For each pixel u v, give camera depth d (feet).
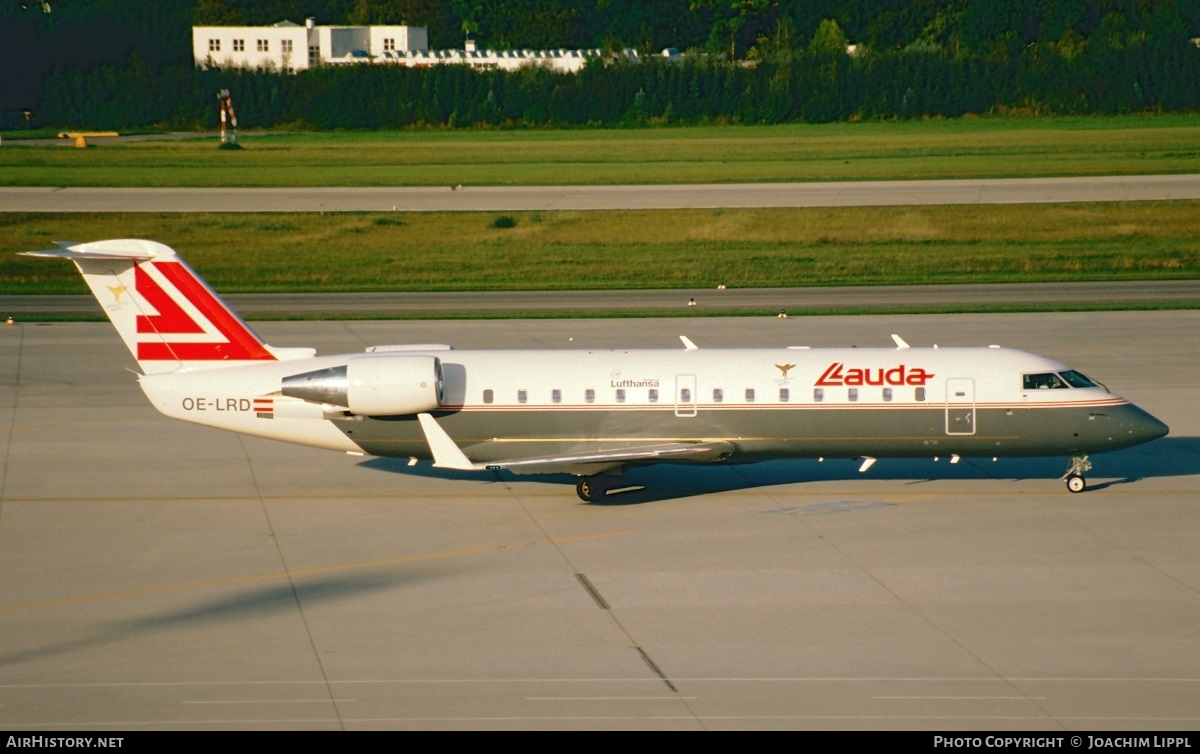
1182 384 569.23
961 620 309.42
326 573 347.97
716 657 288.10
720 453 406.21
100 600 327.26
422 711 259.80
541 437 411.13
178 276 405.80
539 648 294.25
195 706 262.88
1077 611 314.96
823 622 309.01
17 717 257.55
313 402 404.57
